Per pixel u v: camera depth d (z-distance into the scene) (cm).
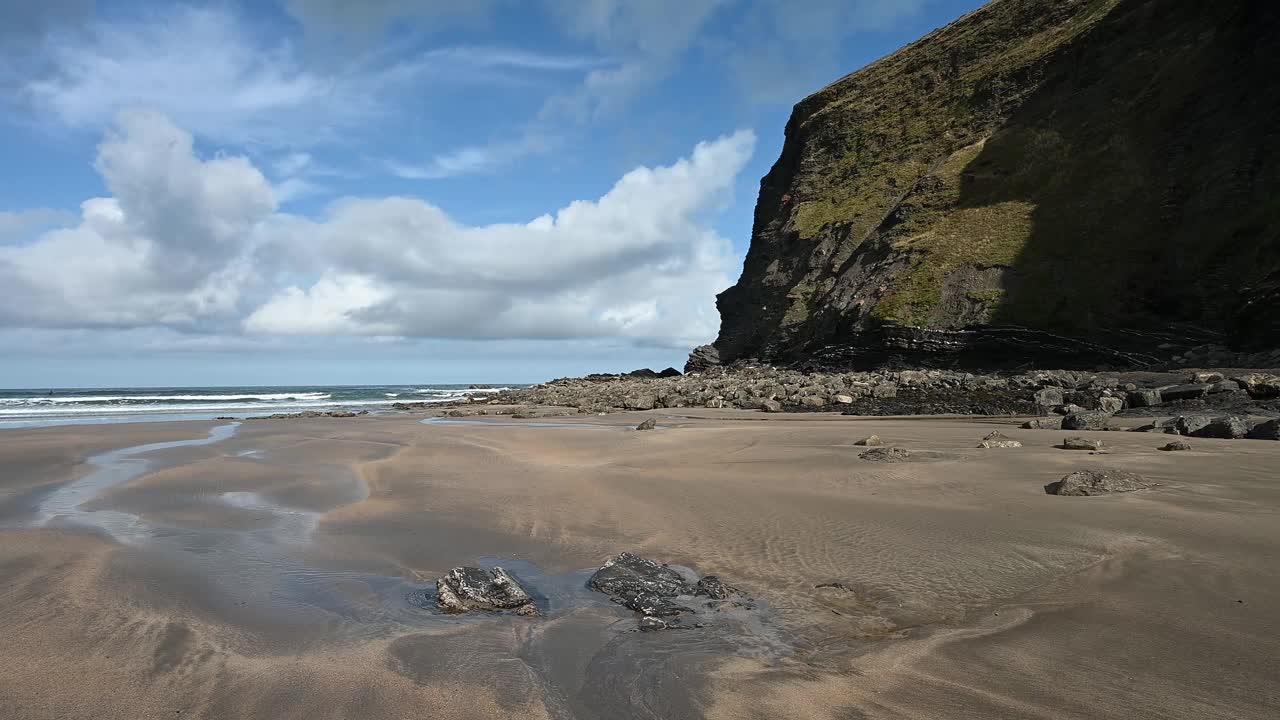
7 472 1431
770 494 1060
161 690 442
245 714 412
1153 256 3522
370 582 687
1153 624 515
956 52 6250
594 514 988
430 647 519
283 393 9700
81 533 878
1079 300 3594
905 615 575
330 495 1168
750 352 5862
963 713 406
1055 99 4900
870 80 6869
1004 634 520
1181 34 4356
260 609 602
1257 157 3372
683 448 1675
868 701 426
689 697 437
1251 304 2912
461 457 1636
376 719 409
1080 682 439
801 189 6475
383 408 4762
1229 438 1431
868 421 2291
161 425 2822
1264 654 457
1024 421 2025
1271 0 3534
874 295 4319
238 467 1498
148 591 639
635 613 600
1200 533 709
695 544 818
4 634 528
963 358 3731
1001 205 4453
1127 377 2752
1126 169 3975
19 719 401
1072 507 855
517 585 630
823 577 681
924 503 942
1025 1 6000
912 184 5512
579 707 427
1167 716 394
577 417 3147
